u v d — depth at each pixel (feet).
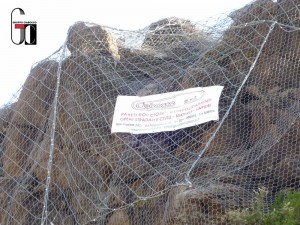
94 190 34.60
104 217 33.27
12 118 41.65
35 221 36.35
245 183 30.42
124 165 34.14
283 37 35.22
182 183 29.94
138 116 35.55
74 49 39.83
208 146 32.89
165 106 35.29
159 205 31.48
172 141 34.22
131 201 32.76
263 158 31.24
